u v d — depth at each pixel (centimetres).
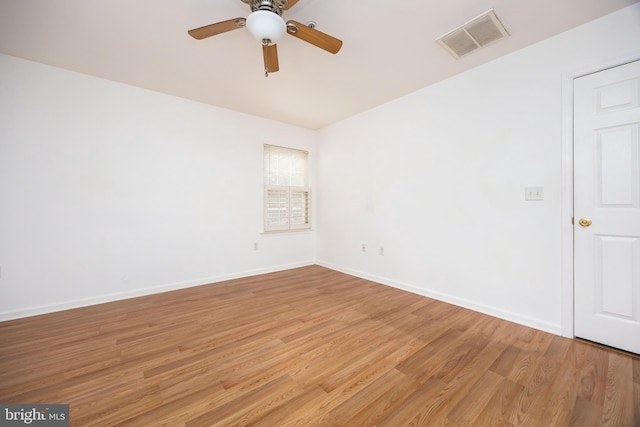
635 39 174
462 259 264
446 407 133
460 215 265
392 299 287
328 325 225
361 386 149
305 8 179
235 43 219
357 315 246
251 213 390
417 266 306
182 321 234
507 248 233
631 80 176
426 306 267
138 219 301
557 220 206
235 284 346
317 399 139
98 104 277
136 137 299
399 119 324
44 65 250
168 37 211
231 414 129
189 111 334
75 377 156
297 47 221
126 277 293
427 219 294
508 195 231
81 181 269
